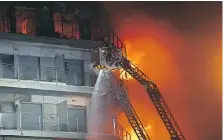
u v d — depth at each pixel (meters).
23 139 138.62
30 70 142.38
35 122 141.12
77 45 147.00
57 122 141.75
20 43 142.62
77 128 144.12
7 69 140.75
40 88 141.62
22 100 141.38
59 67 143.88
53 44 145.12
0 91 139.62
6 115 138.50
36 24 147.00
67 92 144.25
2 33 141.00
